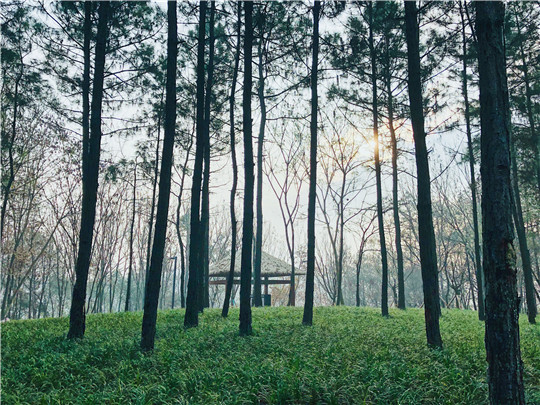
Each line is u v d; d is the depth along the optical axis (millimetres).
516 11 22609
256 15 19688
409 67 11766
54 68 21984
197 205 16094
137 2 21094
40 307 51094
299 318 18422
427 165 11414
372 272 74812
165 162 11680
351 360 8836
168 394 7262
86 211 13219
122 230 49594
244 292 13453
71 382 8234
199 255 21062
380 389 6879
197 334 13102
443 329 15883
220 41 26391
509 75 23266
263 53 24484
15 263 35844
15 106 22734
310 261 16188
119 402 6809
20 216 35219
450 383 7289
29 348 11156
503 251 5762
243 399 6734
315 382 7113
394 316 20359
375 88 22578
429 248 11039
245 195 14414
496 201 5883
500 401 5496
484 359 8922
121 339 12250
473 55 19719
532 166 24016
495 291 5734
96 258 44844
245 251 13789
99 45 13898
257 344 11062
